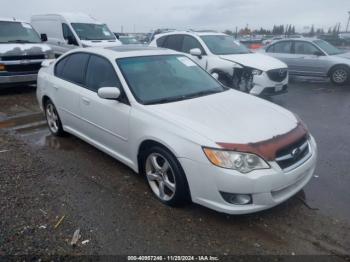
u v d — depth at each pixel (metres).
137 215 3.36
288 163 3.19
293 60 11.92
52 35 13.08
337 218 3.33
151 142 3.54
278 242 2.97
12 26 9.96
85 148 5.15
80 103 4.59
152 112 3.56
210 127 3.21
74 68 4.94
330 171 4.39
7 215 3.30
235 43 9.35
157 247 2.89
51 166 4.49
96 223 3.21
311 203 3.61
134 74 4.12
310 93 9.95
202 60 8.52
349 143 5.45
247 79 7.99
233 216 3.35
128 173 4.30
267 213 3.41
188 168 3.14
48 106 5.66
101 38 12.71
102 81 4.32
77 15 12.98
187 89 4.25
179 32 9.41
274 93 8.12
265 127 3.32
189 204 3.56
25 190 3.81
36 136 5.74
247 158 2.96
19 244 2.88
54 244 2.89
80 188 3.90
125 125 3.82
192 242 2.96
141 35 36.59
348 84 11.50
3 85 8.83
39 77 5.77
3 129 6.13
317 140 5.61
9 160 4.64
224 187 2.97
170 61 4.62
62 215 3.33
